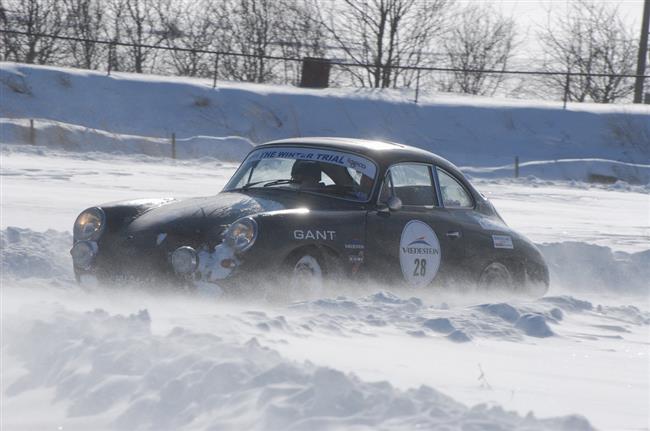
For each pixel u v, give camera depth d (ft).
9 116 342.85
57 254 97.86
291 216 80.12
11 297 77.97
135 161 287.07
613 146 375.04
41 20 457.27
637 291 115.03
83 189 186.09
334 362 52.29
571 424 38.19
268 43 483.92
